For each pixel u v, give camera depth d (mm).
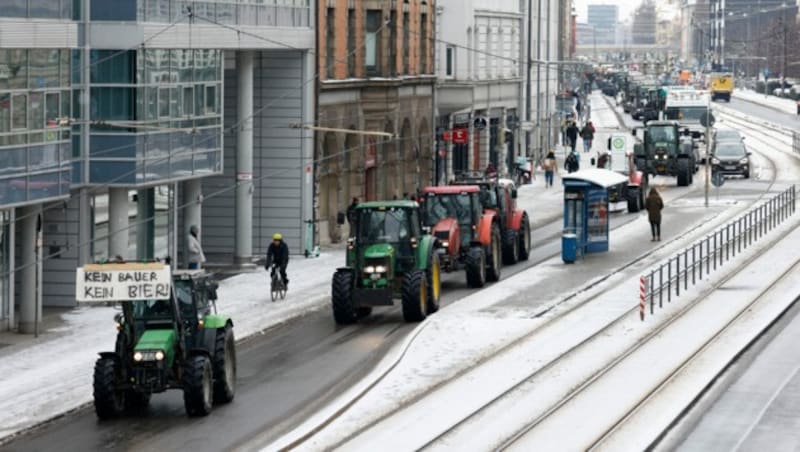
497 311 112938
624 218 188750
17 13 102125
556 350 96812
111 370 76312
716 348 99000
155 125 120688
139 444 71688
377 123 177375
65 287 117375
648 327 106312
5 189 101812
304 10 152625
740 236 156625
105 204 121812
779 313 114062
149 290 75562
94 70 117562
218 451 70250
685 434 75312
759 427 76812
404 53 188750
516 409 79688
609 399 82500
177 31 123438
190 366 76938
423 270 108812
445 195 126875
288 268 142750
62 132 108250
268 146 154125
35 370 90375
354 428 74812
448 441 72312
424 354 95562
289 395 83125
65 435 73812
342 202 169125
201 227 152750
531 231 177625
